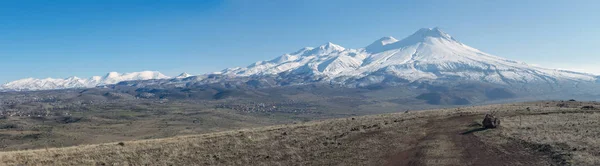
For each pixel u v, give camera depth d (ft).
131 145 148.66
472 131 154.10
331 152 125.49
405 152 119.65
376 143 136.67
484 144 125.08
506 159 103.14
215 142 150.71
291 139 152.87
